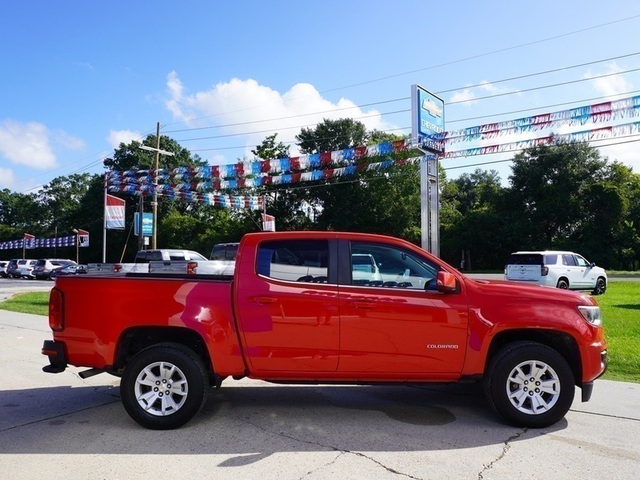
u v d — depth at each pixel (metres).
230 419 5.07
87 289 4.98
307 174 18.72
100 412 5.31
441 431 4.70
